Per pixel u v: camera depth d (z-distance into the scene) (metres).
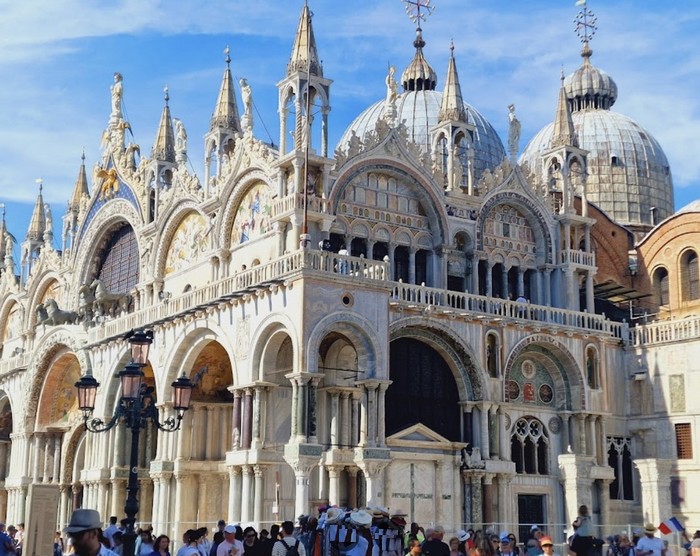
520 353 51.91
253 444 43.19
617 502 52.75
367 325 42.62
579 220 57.19
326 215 47.56
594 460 51.22
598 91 93.31
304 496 39.97
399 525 27.69
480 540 26.03
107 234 67.81
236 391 44.66
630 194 86.38
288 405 45.53
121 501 53.97
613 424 53.88
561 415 52.97
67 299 70.81
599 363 53.84
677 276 63.81
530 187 56.69
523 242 56.44
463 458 49.00
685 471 50.97
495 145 77.75
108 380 55.44
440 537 24.86
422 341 49.28
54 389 65.25
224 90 56.72
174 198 58.00
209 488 49.19
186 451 49.03
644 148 88.44
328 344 46.53
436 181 52.94
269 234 48.81
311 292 41.25
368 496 41.66
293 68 47.59
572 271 55.94
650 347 53.84
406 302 47.12
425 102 77.19
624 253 69.06
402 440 47.09
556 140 58.66
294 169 47.31
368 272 43.62
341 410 46.12
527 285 56.56
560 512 51.62
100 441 55.59
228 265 52.66
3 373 70.00
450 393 50.09
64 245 74.12
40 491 20.97
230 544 26.17
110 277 67.75
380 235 51.16
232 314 45.75
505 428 50.44
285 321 41.97
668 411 52.50
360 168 50.47
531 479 51.12
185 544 26.02
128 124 67.25
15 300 80.19
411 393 48.66
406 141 52.34
